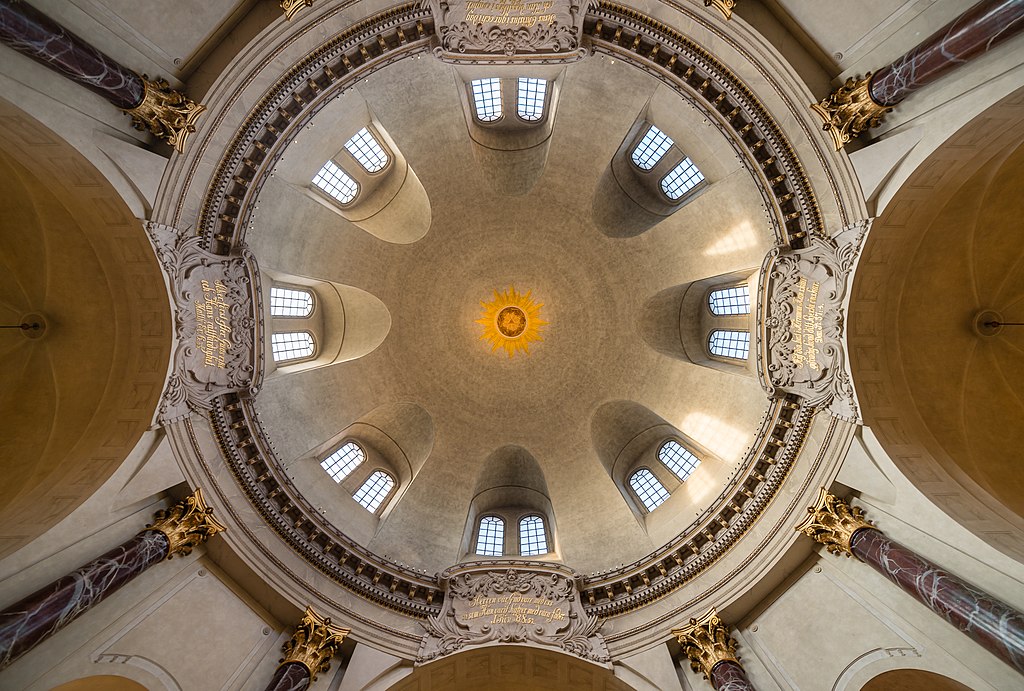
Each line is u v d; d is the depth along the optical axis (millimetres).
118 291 14844
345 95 16750
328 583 17391
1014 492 14250
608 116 18906
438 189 21938
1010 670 12383
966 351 15453
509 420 23984
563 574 18375
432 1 14789
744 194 16875
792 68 14242
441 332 24156
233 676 15211
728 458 19047
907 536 14094
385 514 20688
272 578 16500
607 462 22609
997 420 15203
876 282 14648
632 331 23109
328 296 22172
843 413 15125
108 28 12914
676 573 17625
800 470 16359
